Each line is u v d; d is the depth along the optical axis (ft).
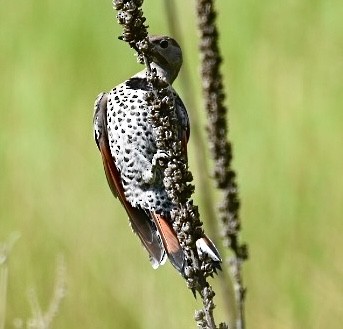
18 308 42.86
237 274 30.22
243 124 54.24
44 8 59.06
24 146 51.96
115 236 46.62
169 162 24.41
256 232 48.60
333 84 55.98
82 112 53.98
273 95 55.36
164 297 44.01
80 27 58.03
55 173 50.08
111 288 44.47
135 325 43.73
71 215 47.73
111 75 56.29
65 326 43.32
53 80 55.93
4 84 55.93
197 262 24.07
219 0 61.72
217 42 30.78
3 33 58.44
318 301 45.78
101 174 49.93
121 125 28.17
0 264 32.65
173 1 34.01
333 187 50.52
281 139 53.26
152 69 24.54
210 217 33.06
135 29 24.45
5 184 49.52
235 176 30.89
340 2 60.44
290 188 50.34
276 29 59.41
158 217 27.09
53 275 44.78
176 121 24.73
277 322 45.29
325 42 58.70
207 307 23.85
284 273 46.57
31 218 47.73
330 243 48.08
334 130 53.52
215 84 30.89
